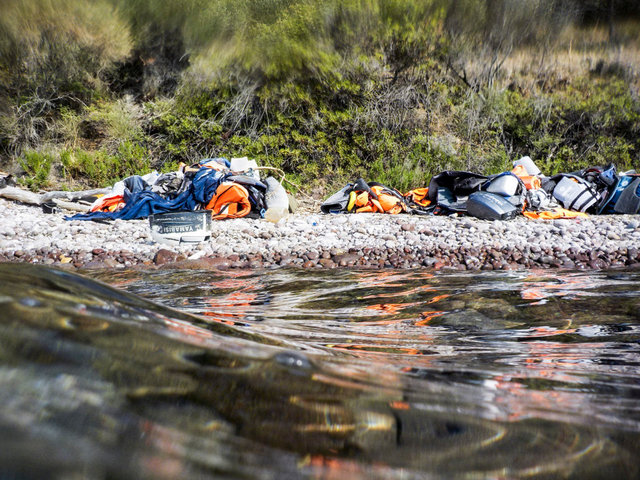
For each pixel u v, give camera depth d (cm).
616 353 470
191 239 1630
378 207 2148
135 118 2875
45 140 2822
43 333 200
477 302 823
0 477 111
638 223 1817
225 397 186
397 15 3017
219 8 2992
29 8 2802
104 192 2212
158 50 3020
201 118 2866
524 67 3148
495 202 1942
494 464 168
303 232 1797
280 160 2767
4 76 2817
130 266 1453
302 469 146
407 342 513
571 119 2952
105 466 126
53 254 1574
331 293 981
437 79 3027
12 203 2172
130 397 168
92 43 2936
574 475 166
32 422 138
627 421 234
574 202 2072
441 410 217
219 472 136
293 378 227
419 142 2798
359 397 217
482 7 3055
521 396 273
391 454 166
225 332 323
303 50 2864
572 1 3338
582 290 956
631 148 2888
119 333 228
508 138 2952
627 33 3353
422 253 1566
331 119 2808
